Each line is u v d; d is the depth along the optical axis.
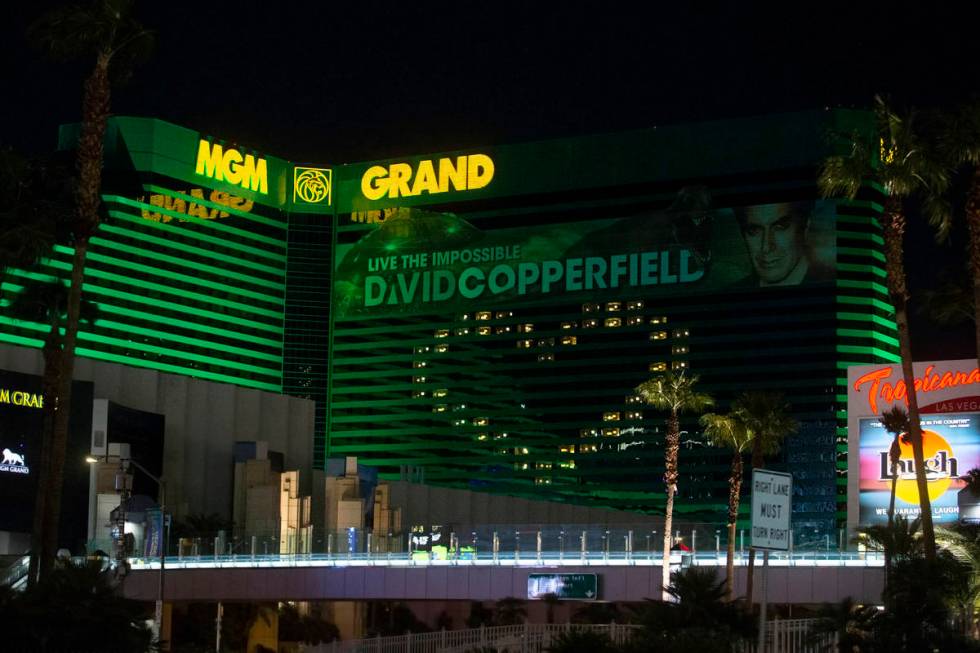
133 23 58.69
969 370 123.31
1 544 128.88
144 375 160.62
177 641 116.94
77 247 58.00
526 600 105.25
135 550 106.94
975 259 62.62
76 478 133.38
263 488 160.88
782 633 41.22
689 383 101.69
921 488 64.94
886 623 42.31
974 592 59.66
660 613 46.59
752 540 26.28
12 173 65.00
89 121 57.88
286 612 128.25
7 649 43.09
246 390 177.62
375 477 178.38
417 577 103.31
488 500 198.38
